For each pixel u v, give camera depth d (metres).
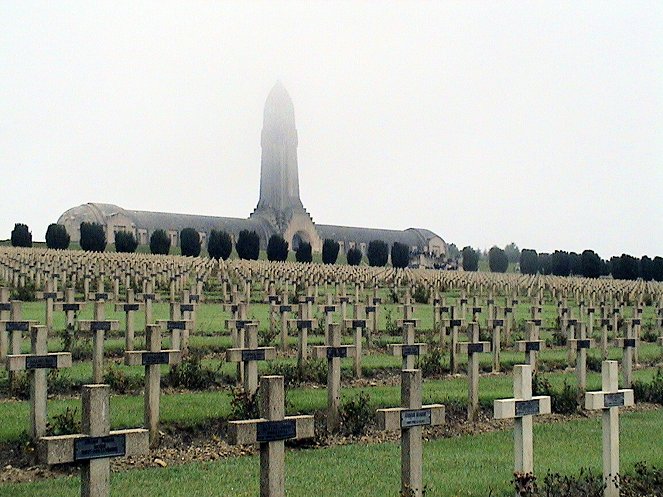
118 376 16.70
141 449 8.05
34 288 36.78
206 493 10.46
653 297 49.19
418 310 38.50
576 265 94.62
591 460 12.79
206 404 15.03
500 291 53.69
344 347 14.28
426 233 143.25
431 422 9.80
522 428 10.14
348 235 136.50
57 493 10.30
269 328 26.42
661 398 18.66
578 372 18.17
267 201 148.00
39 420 12.23
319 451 12.91
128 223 107.31
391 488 10.83
